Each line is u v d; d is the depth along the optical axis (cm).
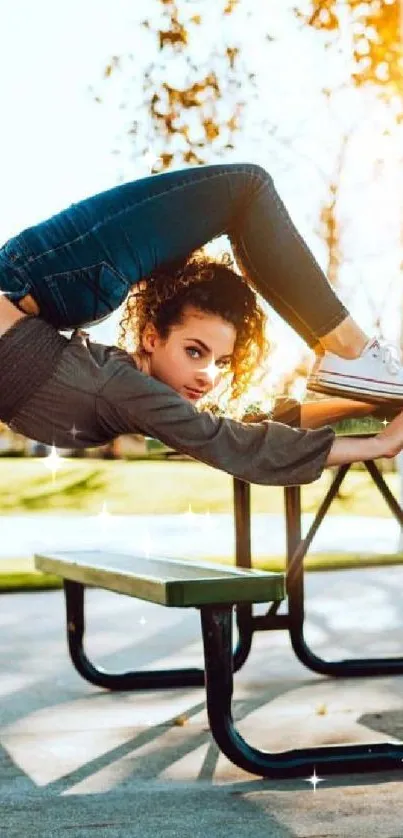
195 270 290
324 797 254
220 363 297
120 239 277
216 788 263
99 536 960
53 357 264
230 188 286
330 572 729
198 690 387
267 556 750
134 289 294
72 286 272
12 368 263
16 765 286
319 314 296
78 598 385
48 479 1549
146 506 1348
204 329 287
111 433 271
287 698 368
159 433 264
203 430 264
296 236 293
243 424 274
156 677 389
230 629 264
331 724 329
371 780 270
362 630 506
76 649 384
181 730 325
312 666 405
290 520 403
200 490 1498
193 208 284
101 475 1602
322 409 338
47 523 1127
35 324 268
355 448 276
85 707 356
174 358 289
